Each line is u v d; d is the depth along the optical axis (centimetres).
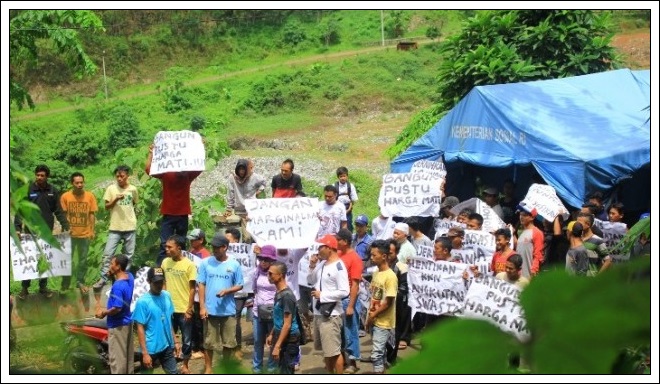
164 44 5775
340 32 6072
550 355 88
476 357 89
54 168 3622
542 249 1084
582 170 1298
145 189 1305
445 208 1277
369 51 5750
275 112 4847
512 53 1773
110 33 5684
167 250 1050
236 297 1070
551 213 1173
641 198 1396
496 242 1002
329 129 4494
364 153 3756
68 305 498
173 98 4994
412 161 1622
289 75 5169
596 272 97
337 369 955
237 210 1338
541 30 1784
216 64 5788
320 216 1274
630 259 96
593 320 89
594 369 87
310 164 3484
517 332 91
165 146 1192
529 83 1534
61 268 598
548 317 90
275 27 6075
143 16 5881
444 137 1568
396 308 1005
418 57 5384
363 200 2708
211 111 4878
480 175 1570
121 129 4166
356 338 1000
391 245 1034
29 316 279
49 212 1188
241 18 6078
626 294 90
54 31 1312
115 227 1249
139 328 937
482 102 1472
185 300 1052
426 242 1091
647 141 1325
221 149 1409
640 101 1530
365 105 4803
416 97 4862
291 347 927
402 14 6119
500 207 1332
